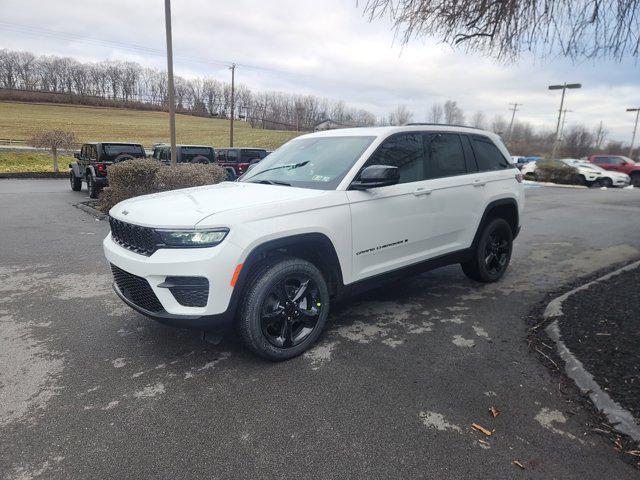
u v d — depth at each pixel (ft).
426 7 14.14
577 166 83.41
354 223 11.91
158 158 61.46
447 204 14.67
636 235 29.12
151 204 11.02
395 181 11.69
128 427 8.54
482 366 10.93
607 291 15.56
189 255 9.59
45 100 287.28
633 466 7.55
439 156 14.90
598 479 7.24
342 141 13.73
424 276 18.86
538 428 8.53
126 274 10.77
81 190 57.00
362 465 7.53
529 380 10.27
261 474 7.33
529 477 7.27
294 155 14.33
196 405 9.27
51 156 101.14
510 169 17.75
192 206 10.43
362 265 12.48
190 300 9.88
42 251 23.44
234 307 10.02
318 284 11.46
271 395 9.64
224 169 42.80
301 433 8.37
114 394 9.70
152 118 276.21
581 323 12.75
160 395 9.65
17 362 11.16
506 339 12.49
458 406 9.24
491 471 7.39
